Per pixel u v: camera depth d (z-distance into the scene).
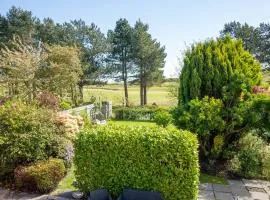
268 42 34.78
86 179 6.72
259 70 10.33
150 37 36.75
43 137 8.25
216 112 9.04
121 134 6.51
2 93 21.91
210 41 10.80
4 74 23.78
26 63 21.95
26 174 7.32
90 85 36.59
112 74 36.91
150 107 27.41
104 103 24.20
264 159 9.05
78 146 6.72
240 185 8.27
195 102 9.16
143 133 6.46
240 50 10.48
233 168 9.07
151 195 6.25
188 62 10.55
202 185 8.21
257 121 9.03
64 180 8.20
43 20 36.53
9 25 32.62
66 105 19.39
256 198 7.40
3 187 7.61
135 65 36.88
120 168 6.51
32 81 22.06
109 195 6.33
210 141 9.84
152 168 6.34
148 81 37.16
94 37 35.53
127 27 35.97
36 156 8.00
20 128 8.11
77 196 6.88
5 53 23.81
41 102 15.34
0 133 7.91
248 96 9.24
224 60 9.97
